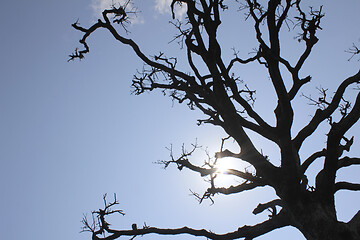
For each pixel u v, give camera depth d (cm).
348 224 1155
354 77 1417
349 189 1268
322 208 1188
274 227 1285
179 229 1327
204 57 1307
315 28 1405
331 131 1195
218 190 1354
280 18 1359
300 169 1276
